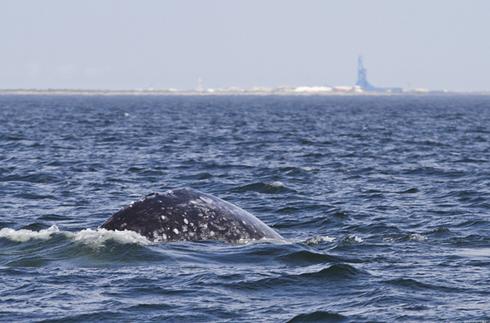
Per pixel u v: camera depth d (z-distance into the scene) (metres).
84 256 58.91
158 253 58.19
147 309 48.31
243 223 61.75
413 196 104.94
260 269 56.97
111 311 47.91
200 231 60.09
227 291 52.03
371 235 75.19
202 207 60.88
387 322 45.84
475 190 109.50
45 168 137.38
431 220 84.75
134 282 53.62
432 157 164.75
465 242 70.69
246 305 49.34
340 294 51.78
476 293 52.00
